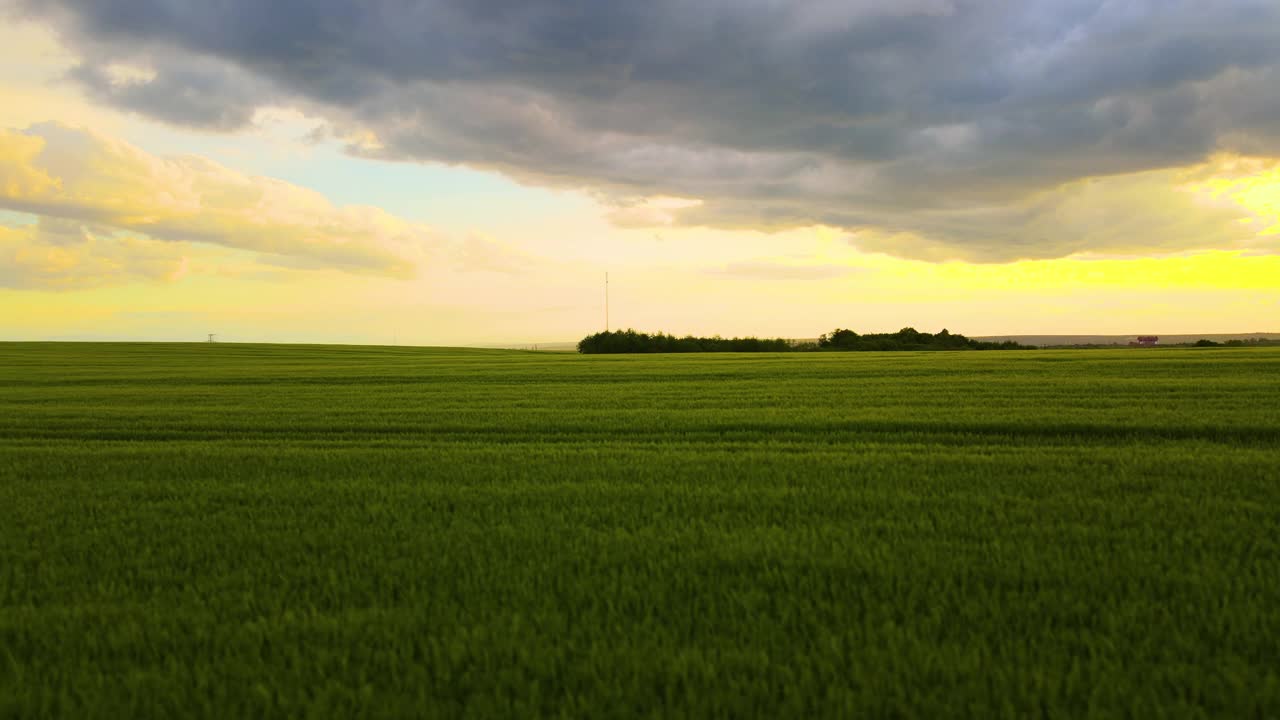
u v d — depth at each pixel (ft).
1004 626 14.01
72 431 47.70
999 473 28.53
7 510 25.36
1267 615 13.97
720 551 18.84
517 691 12.01
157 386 92.27
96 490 28.40
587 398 65.46
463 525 22.09
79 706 12.21
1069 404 52.34
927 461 31.32
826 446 36.37
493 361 160.86
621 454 34.71
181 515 24.40
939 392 63.41
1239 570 16.60
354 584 17.15
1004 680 11.81
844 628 14.15
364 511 24.32
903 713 11.23
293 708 11.79
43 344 277.23
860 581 16.71
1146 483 25.90
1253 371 81.92
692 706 11.50
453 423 47.93
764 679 12.48
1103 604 14.83
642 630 14.15
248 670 12.84
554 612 14.92
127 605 15.94
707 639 13.82
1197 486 25.31
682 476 29.12
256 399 70.23
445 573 17.71
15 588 17.51
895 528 20.85
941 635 13.91
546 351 281.74
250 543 20.88
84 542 21.12
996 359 117.29
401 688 12.35
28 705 11.94
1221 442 36.81
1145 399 54.70
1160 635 13.51
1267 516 21.26
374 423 48.83
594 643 13.30
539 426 46.37
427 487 27.73
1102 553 18.02
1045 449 34.47
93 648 14.05
